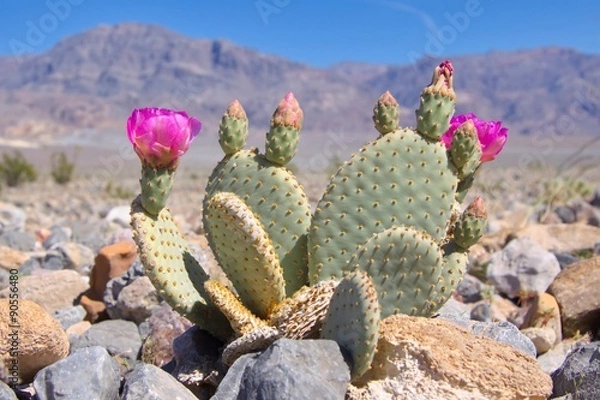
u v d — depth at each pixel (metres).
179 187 4.52
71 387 0.65
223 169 0.77
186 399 0.66
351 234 0.72
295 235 0.75
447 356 0.65
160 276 0.72
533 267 1.19
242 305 0.72
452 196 0.74
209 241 0.77
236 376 0.65
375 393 0.64
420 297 0.69
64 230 1.84
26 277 1.15
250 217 0.69
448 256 0.74
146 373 0.65
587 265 1.03
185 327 0.88
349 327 0.63
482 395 0.64
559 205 2.18
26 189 4.52
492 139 0.79
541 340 0.92
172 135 0.70
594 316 0.99
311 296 0.67
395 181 0.73
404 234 0.69
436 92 0.73
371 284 0.63
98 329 0.94
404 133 0.74
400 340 0.66
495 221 1.97
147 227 0.72
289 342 0.62
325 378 0.61
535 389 0.65
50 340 0.74
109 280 1.11
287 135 0.74
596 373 0.70
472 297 1.18
